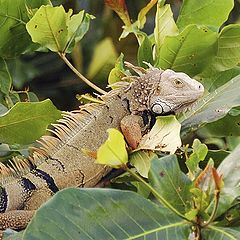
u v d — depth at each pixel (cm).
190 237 575
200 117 779
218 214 575
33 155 834
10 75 924
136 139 764
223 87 802
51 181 822
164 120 723
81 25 912
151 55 877
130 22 880
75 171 828
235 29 833
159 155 749
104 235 557
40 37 839
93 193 570
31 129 780
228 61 849
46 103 763
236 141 913
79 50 1380
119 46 1271
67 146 838
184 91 851
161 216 575
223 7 894
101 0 1399
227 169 600
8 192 811
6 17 897
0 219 804
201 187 591
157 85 864
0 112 863
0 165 824
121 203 572
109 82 882
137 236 564
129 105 870
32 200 817
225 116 834
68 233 550
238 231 568
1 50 913
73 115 855
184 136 782
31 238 541
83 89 1465
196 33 819
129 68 947
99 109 862
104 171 833
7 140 787
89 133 848
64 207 558
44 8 820
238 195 580
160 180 596
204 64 845
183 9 901
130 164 734
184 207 593
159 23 858
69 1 1377
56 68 1444
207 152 723
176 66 860
